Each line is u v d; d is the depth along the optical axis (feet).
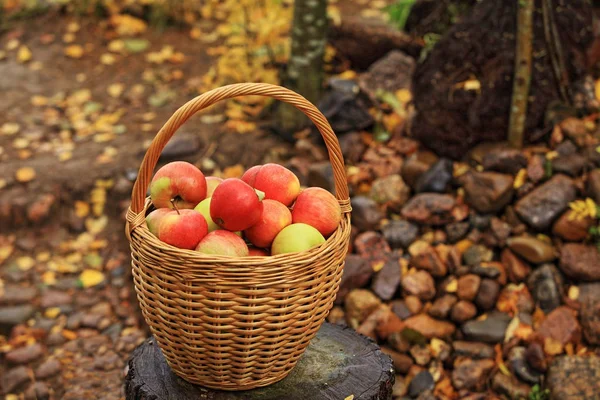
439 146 8.19
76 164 8.96
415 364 7.15
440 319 7.33
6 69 10.89
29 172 8.80
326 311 5.24
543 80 7.90
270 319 5.00
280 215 5.19
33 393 7.13
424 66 8.16
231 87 5.07
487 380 6.98
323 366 5.54
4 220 8.51
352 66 9.98
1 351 7.47
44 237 8.48
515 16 7.81
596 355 6.97
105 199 8.68
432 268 7.54
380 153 8.41
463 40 7.97
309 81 9.04
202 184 5.31
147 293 5.09
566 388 6.68
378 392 5.38
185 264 4.89
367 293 7.45
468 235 7.68
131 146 9.25
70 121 9.88
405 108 8.79
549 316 7.14
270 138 9.03
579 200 7.47
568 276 7.32
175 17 11.73
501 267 7.47
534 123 7.95
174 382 5.38
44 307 7.83
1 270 8.14
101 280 8.08
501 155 7.80
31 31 11.67
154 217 5.17
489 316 7.27
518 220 7.58
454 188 7.95
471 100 7.96
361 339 5.78
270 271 4.90
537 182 7.69
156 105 10.11
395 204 8.02
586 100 8.07
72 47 11.30
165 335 5.13
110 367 7.32
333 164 5.38
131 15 11.85
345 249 5.24
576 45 7.97
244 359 5.11
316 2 8.75
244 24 10.21
